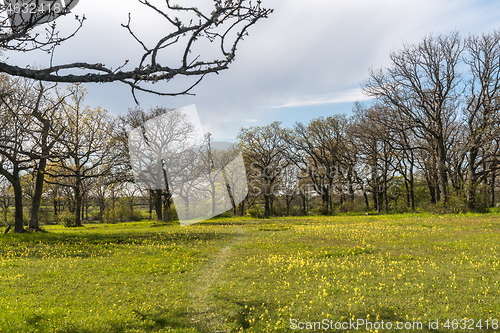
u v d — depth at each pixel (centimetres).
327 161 4938
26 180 3078
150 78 340
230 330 564
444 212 3141
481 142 3186
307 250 1331
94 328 570
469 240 1376
